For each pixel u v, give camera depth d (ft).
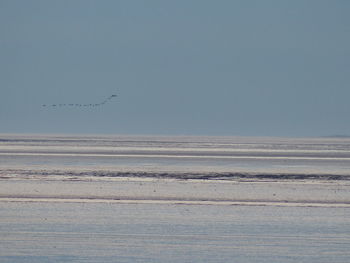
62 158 185.78
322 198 103.40
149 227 77.05
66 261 62.08
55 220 79.97
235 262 62.64
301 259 63.93
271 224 79.97
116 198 99.09
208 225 78.74
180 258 63.77
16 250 65.57
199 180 127.85
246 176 136.77
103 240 70.18
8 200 94.48
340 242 70.79
